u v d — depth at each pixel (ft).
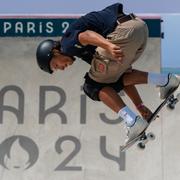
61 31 131.34
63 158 126.31
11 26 131.75
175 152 125.49
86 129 127.34
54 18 131.54
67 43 67.51
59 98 129.08
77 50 68.33
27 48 131.44
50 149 126.93
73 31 67.15
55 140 127.24
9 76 130.52
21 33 131.75
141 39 67.82
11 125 128.47
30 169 126.41
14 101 129.49
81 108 128.26
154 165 125.08
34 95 129.59
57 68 71.41
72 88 129.49
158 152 125.39
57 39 131.13
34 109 128.98
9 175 126.52
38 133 127.85
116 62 68.33
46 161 126.52
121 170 125.18
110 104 70.59
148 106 127.03
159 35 130.41
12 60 131.03
